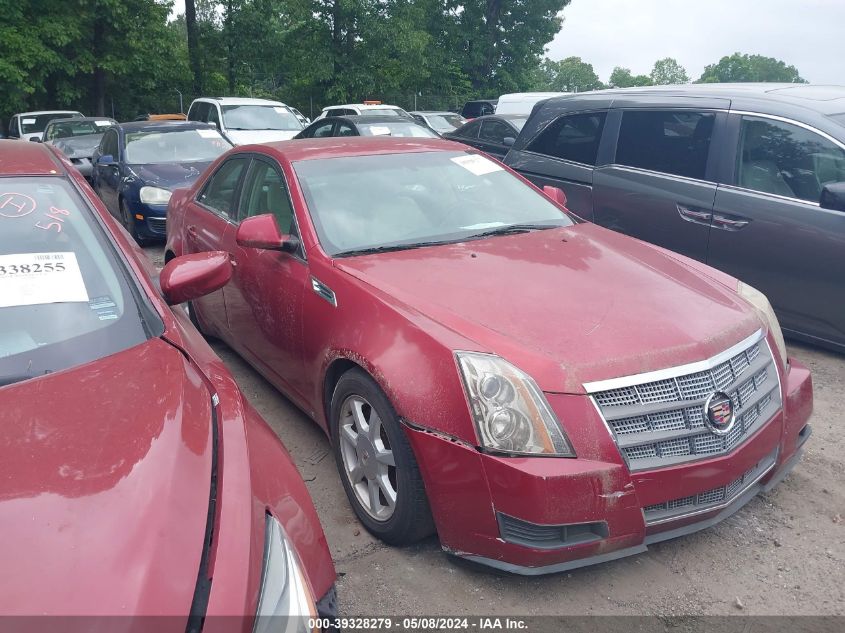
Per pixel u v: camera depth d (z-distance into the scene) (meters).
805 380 3.20
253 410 2.27
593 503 2.47
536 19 39.72
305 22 29.34
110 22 27.75
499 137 12.42
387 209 3.85
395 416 2.80
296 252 3.67
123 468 1.67
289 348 3.70
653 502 2.56
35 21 25.81
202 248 4.77
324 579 1.86
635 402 2.58
